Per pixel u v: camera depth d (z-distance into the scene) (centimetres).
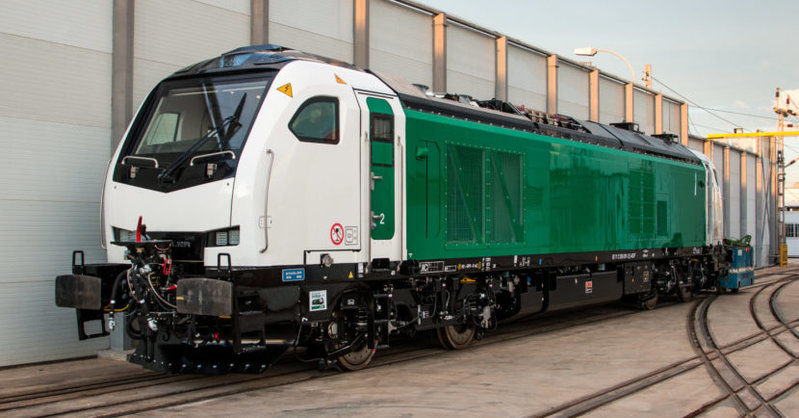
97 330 948
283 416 595
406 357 916
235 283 647
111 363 883
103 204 783
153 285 697
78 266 752
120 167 765
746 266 2038
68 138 916
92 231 941
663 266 1582
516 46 1700
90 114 936
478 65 1577
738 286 1958
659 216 1495
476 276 1007
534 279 1130
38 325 887
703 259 1789
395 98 848
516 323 1305
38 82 888
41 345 888
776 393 702
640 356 922
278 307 684
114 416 593
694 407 638
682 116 2614
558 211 1141
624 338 1095
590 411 624
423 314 889
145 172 741
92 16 938
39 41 889
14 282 867
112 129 957
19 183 873
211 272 673
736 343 1038
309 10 1189
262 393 689
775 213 4019
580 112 1955
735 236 3291
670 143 1719
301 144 712
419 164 867
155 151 754
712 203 1791
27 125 879
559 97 1862
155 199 724
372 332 803
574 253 1178
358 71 834
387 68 1342
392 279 841
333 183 744
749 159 3516
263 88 717
